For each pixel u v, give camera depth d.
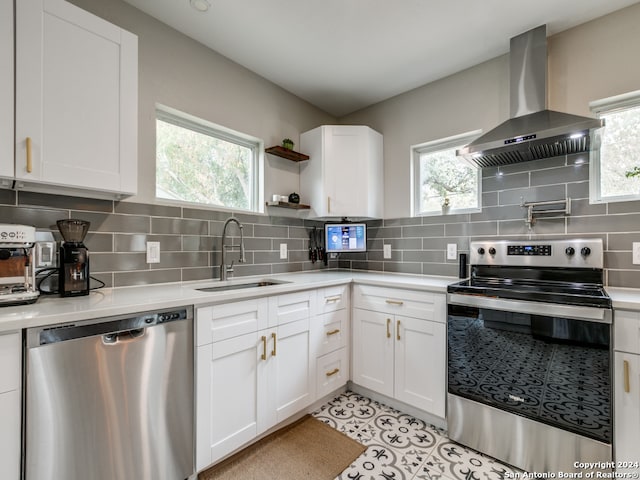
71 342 1.06
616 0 1.64
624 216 1.68
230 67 2.20
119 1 1.66
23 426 0.98
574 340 1.37
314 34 1.93
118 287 1.63
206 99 2.05
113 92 1.37
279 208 2.53
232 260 2.19
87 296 1.37
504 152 1.80
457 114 2.34
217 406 1.47
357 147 2.55
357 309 2.25
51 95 1.19
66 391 1.05
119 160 1.38
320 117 2.95
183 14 1.77
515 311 1.51
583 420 1.35
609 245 1.71
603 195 1.80
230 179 2.30
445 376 1.79
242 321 1.58
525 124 1.76
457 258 2.29
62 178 1.22
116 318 1.16
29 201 1.38
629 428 1.26
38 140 1.16
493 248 2.04
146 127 1.77
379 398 2.15
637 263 1.63
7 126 1.10
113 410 1.15
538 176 1.96
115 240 1.63
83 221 1.41
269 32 1.92
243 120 2.28
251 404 1.61
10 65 1.11
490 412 1.60
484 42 2.00
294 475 1.46
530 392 1.48
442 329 1.81
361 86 2.56
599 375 1.31
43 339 1.01
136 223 1.71
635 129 1.73
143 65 1.75
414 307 1.93
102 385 1.13
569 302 1.38
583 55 1.81
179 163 2.01
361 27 1.87
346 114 3.07
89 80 1.29
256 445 1.68
